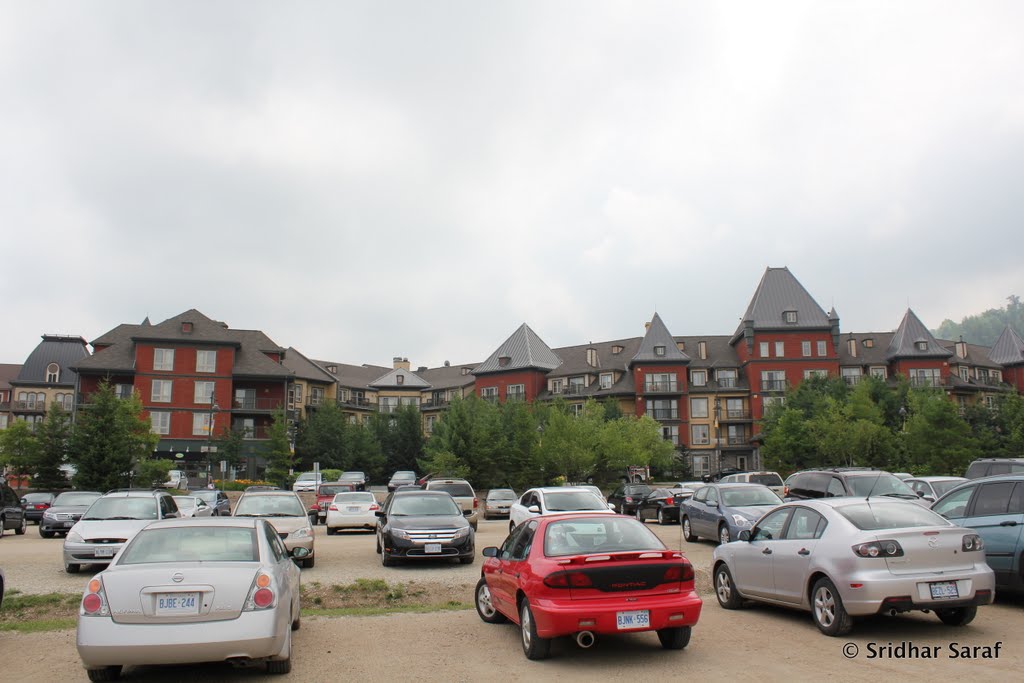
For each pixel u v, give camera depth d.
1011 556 10.16
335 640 9.23
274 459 54.00
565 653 8.37
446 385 89.62
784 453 47.94
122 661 6.65
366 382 90.19
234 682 7.29
